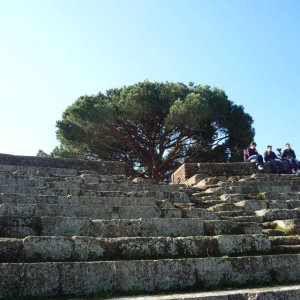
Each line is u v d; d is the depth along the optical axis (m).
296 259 7.58
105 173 17.33
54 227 7.70
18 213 8.34
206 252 7.61
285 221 10.06
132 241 7.25
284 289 6.16
